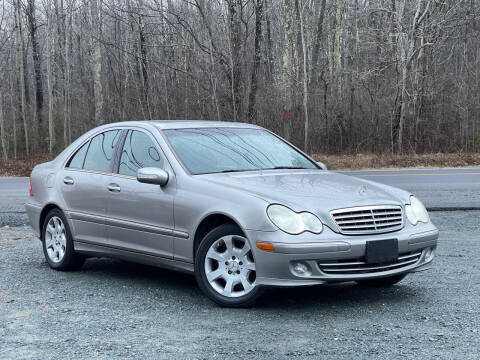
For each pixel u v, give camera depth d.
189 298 6.11
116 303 5.95
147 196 6.36
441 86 33.41
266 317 5.37
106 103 36.97
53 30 37.75
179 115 34.03
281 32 37.31
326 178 6.34
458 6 32.28
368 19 35.72
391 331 4.93
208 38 30.86
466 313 5.42
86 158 7.42
